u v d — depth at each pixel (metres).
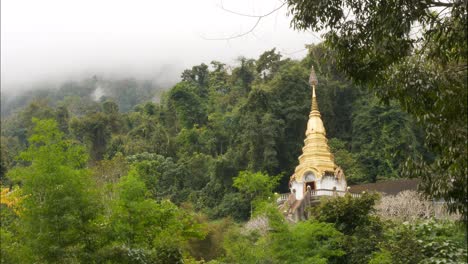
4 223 30.88
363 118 84.50
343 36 18.11
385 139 80.62
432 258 25.69
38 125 28.03
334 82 89.75
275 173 81.06
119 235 29.67
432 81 16.64
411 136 80.06
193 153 92.94
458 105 16.44
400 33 16.89
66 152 28.20
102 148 102.19
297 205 54.97
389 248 30.55
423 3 16.95
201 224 43.69
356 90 89.44
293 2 18.28
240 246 33.94
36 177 26.36
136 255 28.98
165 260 30.61
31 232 26.25
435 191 16.58
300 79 87.19
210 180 82.06
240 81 110.81
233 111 97.00
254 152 79.19
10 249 25.84
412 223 31.12
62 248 25.98
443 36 17.50
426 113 16.86
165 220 35.59
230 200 75.44
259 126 79.94
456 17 16.50
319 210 39.25
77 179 26.98
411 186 60.53
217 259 40.88
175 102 106.88
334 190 57.97
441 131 16.58
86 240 27.30
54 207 26.09
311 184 60.50
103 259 27.41
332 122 88.81
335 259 35.97
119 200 31.89
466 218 16.56
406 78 17.03
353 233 37.75
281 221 34.47
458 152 16.12
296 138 84.25
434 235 28.22
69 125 105.00
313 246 34.53
